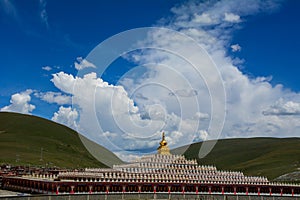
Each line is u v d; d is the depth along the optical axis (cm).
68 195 7125
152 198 8100
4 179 11381
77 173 9744
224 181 10144
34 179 9594
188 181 9788
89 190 8688
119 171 9819
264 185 10244
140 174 9619
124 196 7825
